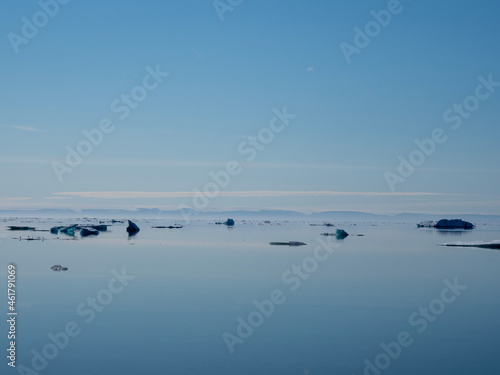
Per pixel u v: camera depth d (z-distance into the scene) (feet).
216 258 136.26
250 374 47.73
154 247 167.53
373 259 138.31
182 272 108.58
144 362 50.70
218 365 50.08
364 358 52.80
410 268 119.24
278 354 53.57
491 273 111.34
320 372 48.83
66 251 150.00
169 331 61.62
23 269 110.01
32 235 226.58
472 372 49.21
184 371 48.37
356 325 65.57
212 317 68.64
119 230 290.76
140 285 91.76
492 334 61.87
